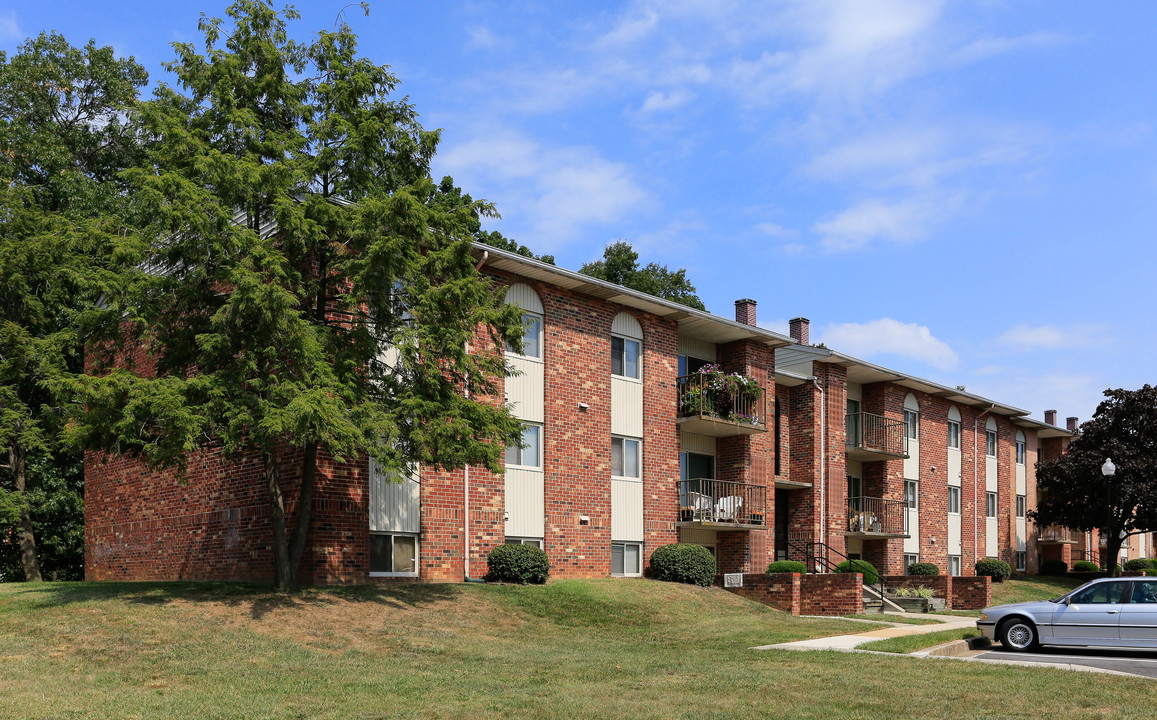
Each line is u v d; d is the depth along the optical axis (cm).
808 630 1966
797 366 3409
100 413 1645
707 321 2867
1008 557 4553
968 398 4222
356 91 1858
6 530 3005
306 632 1576
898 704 1134
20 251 2434
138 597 1703
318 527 1973
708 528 2928
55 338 1783
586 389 2578
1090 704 1139
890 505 3634
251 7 1812
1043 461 4803
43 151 3241
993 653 1681
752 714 1069
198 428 1569
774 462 3203
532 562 2248
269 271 1662
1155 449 4188
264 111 1856
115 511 2628
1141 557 5866
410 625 1719
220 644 1445
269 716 1044
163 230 1662
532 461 2441
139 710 1054
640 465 2725
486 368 1898
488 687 1250
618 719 1040
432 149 1906
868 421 3688
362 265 1703
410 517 2153
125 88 3622
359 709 1090
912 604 2839
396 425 1723
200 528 2270
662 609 2180
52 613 1566
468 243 1827
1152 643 1575
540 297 2494
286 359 1689
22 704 1059
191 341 1789
